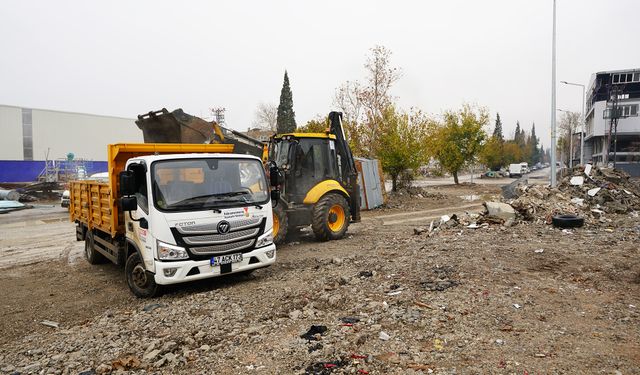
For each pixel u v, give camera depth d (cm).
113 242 816
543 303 558
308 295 627
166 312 589
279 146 1154
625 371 379
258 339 475
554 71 2153
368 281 681
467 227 1105
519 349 427
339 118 1262
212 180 699
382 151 2483
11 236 1453
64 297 737
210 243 667
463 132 3922
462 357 413
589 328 478
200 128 1063
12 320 631
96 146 4722
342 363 407
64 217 2027
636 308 537
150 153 761
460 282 645
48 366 437
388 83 2594
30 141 4212
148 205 645
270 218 751
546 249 834
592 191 1423
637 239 917
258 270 839
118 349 469
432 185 4062
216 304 610
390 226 1465
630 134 5747
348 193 1255
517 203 1220
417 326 492
